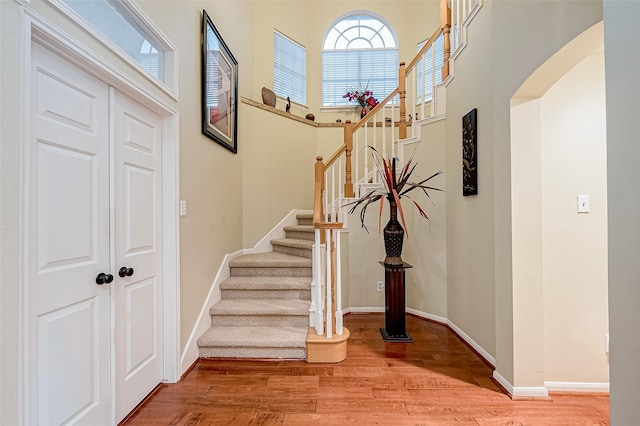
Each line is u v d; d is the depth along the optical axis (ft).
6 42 3.25
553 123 6.14
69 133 4.25
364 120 11.55
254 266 9.70
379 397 6.02
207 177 8.38
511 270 6.05
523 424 5.24
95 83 4.73
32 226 3.70
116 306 5.17
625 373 2.89
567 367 6.16
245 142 11.78
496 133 6.50
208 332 7.95
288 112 13.88
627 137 2.86
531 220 5.98
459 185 9.03
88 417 4.57
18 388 3.39
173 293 6.56
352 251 11.23
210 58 8.55
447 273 9.89
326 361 7.39
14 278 3.35
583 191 6.11
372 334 9.21
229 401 5.90
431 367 7.21
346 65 16.55
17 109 3.36
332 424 5.25
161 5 6.10
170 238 6.55
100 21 4.84
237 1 11.25
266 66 14.29
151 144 6.21
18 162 3.39
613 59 3.00
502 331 6.38
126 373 5.42
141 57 5.84
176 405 5.78
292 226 12.76
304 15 16.19
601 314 6.10
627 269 2.87
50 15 3.73
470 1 8.22
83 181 4.50
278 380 6.63
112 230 5.05
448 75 9.92
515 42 5.81
